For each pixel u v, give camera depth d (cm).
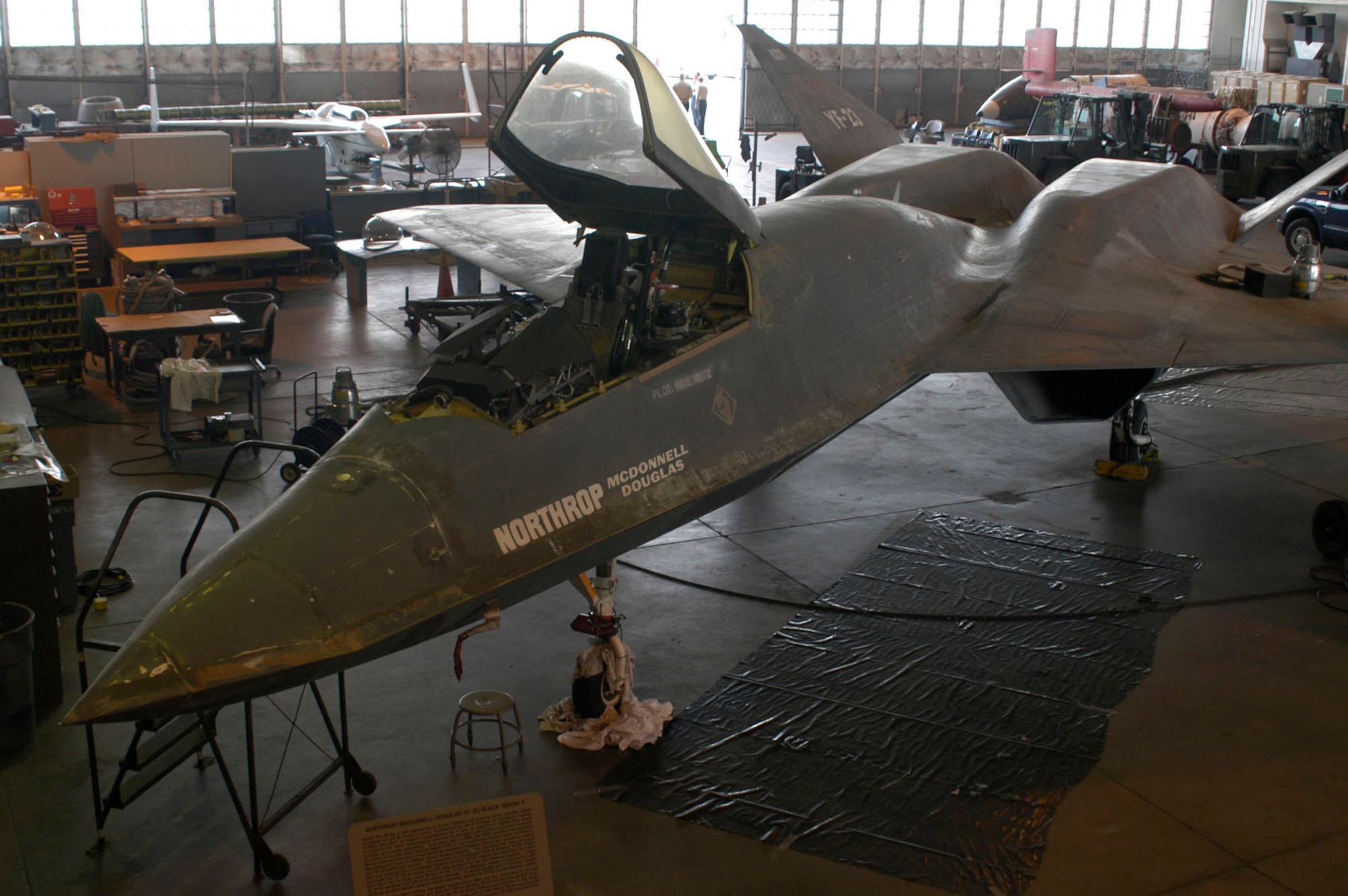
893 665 760
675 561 929
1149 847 570
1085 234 1003
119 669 425
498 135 595
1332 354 817
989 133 3362
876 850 568
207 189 1917
